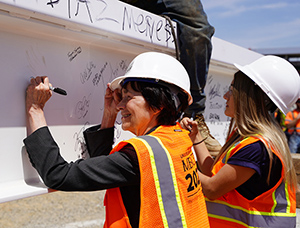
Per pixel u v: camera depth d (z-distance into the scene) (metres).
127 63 2.04
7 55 1.36
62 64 1.60
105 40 1.68
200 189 1.44
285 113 1.73
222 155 1.76
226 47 2.83
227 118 3.36
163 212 1.20
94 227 3.42
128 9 1.67
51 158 1.26
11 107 1.37
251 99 1.67
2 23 1.30
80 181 1.22
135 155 1.22
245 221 1.63
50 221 3.49
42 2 1.24
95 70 1.80
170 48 2.03
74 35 1.55
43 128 1.31
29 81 1.44
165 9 2.13
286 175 1.60
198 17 2.15
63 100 1.61
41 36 1.49
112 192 1.29
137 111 1.38
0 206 3.94
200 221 1.36
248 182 1.62
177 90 1.44
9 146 1.37
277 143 1.59
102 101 1.86
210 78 2.98
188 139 1.45
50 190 1.42
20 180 1.41
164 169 1.24
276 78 1.68
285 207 1.65
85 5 1.42
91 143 1.68
